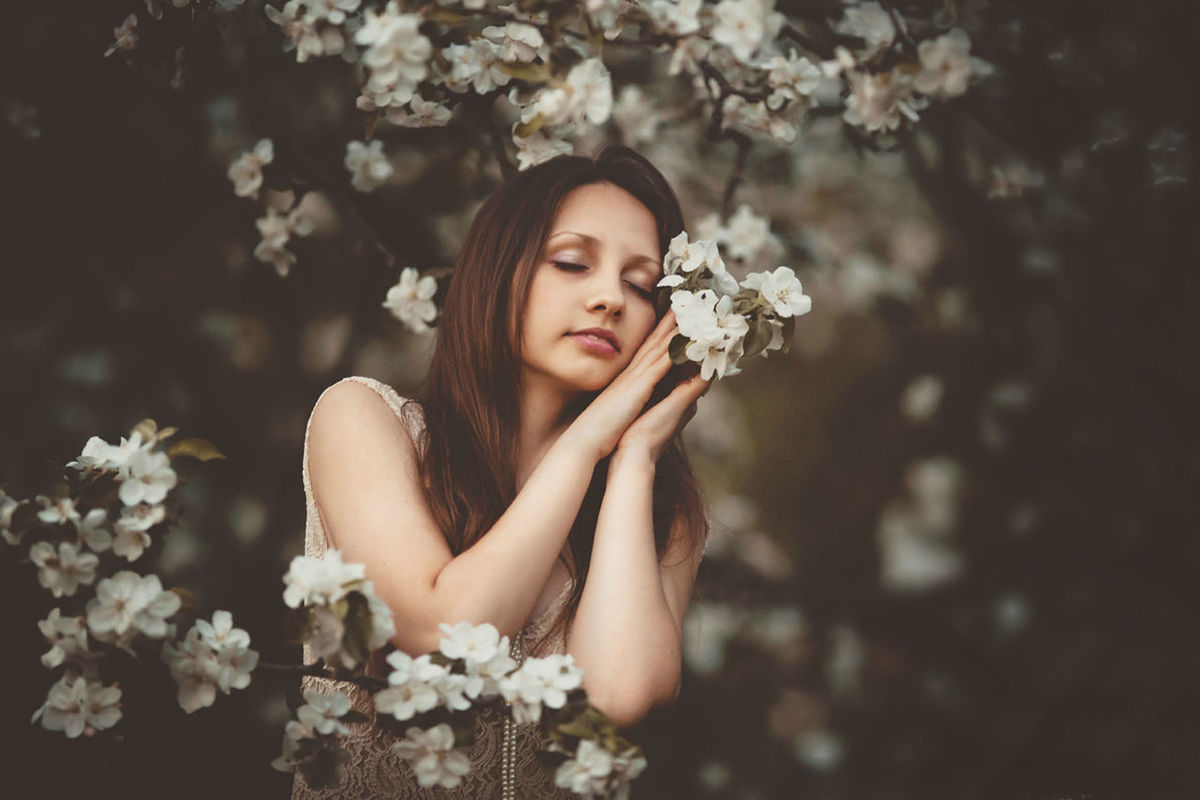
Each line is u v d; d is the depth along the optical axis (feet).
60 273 10.45
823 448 13.42
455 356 7.10
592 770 5.23
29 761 7.98
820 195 12.66
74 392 10.55
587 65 5.74
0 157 9.82
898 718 12.59
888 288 12.60
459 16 5.84
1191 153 8.58
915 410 12.90
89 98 9.89
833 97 11.75
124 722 5.56
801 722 12.76
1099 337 9.89
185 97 10.23
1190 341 9.45
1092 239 9.64
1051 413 10.55
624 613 6.39
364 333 11.23
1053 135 8.52
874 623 12.90
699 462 13.37
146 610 5.29
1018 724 10.55
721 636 12.85
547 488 6.37
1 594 7.11
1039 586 10.86
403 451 6.79
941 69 6.65
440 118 7.98
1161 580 10.14
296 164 9.91
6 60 9.68
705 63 7.62
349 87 10.77
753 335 6.48
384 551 6.31
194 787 9.56
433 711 5.36
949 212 11.69
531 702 5.27
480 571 6.09
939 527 12.63
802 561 13.29
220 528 10.87
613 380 6.98
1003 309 11.66
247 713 10.32
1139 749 10.13
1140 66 8.35
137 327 10.71
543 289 6.80
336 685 6.75
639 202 7.10
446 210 11.08
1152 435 9.83
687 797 12.56
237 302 10.93
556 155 7.85
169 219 10.60
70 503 5.44
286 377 11.11
